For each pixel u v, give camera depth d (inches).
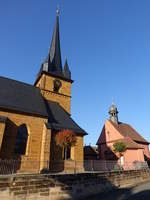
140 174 722.8
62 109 1017.5
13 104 732.0
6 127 665.6
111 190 538.9
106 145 1486.2
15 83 935.0
